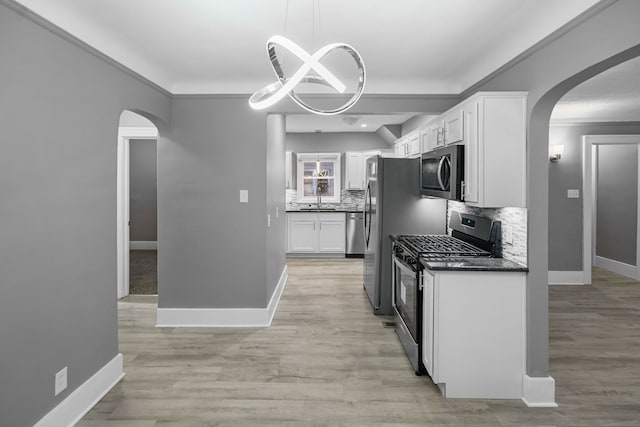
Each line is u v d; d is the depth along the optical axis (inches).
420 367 113.3
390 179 166.4
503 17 93.7
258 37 106.6
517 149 101.3
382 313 166.7
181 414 93.7
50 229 84.1
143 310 172.6
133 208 339.6
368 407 97.0
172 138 152.6
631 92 155.8
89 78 98.0
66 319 89.5
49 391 84.0
